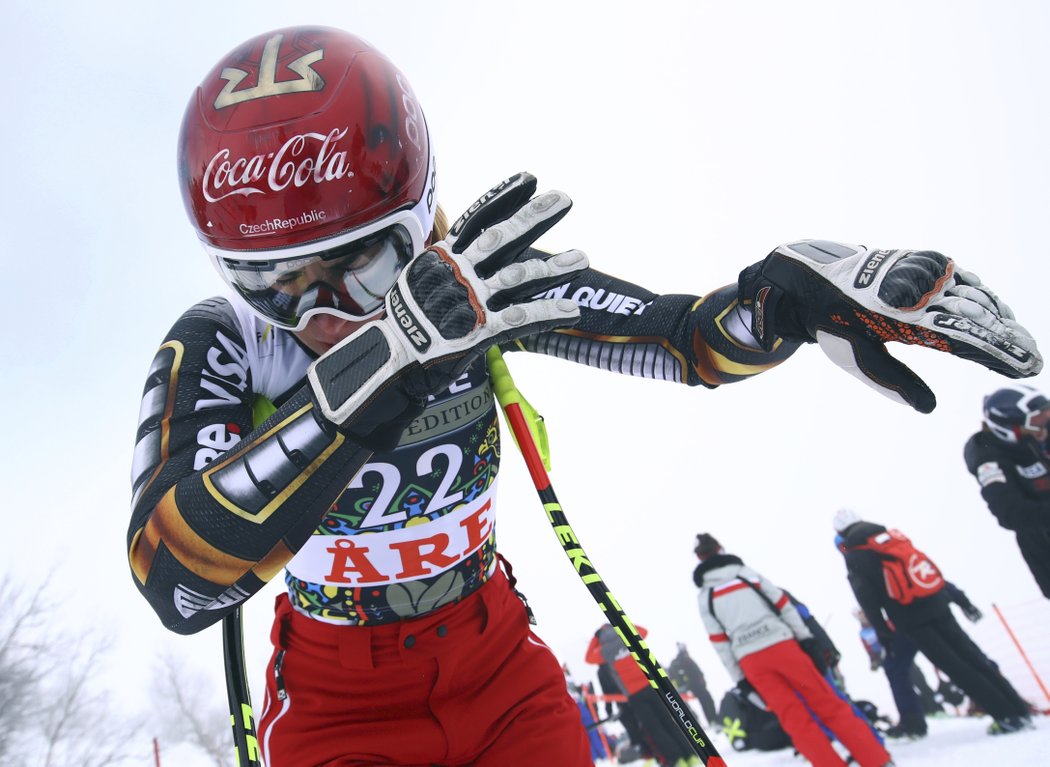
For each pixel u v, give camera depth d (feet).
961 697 21.42
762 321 7.50
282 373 7.11
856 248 7.30
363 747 7.24
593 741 23.57
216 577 6.05
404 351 5.72
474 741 7.43
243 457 6.03
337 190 6.25
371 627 7.55
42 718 33.14
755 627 18.79
